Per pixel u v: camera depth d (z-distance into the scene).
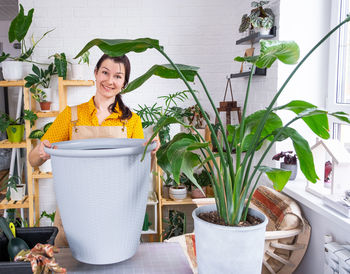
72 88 3.66
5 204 3.32
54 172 0.89
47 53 3.59
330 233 2.09
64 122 1.95
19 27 3.16
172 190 3.42
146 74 0.94
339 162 1.97
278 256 2.18
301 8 2.55
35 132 3.30
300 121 2.61
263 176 2.82
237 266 0.88
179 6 3.66
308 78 2.59
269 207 2.38
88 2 3.57
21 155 3.84
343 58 2.40
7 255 1.00
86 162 0.83
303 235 2.20
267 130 1.19
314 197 2.17
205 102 3.78
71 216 0.89
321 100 2.61
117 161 0.84
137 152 0.87
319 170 2.25
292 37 2.56
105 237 0.90
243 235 0.86
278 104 2.60
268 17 2.59
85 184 0.85
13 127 3.38
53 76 3.61
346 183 2.03
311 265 2.32
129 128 1.99
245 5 3.34
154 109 3.55
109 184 0.85
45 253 0.87
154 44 0.88
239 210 0.96
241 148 1.01
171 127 3.45
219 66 3.75
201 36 3.70
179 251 1.10
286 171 1.04
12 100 3.93
